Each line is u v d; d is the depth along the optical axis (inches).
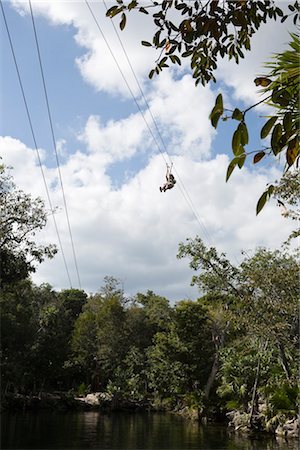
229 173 86.5
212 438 924.6
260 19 112.5
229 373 1132.5
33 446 787.4
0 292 1234.6
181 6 110.9
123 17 119.6
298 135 84.4
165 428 1106.1
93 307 2272.4
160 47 119.8
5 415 1338.6
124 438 913.5
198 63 121.0
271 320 840.9
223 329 1450.5
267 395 979.3
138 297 2333.9
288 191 522.0
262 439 909.8
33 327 1509.6
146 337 2003.0
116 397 1617.9
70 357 1873.8
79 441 860.0
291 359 969.5
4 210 891.4
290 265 883.4
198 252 970.1
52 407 1590.8
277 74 92.5
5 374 1360.7
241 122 84.4
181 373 1467.8
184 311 1480.1
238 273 949.2
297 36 93.5
